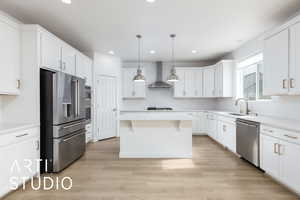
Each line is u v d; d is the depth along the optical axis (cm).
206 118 641
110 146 493
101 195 241
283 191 250
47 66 318
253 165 351
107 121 587
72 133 363
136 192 248
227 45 491
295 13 305
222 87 551
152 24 352
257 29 375
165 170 326
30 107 295
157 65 695
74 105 368
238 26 361
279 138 261
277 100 360
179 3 274
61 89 317
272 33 312
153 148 405
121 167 341
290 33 271
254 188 259
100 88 564
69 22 342
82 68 470
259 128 313
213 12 302
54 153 308
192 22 341
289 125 255
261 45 400
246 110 468
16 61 284
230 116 430
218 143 530
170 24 351
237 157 401
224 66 548
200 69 660
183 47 507
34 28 291
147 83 702
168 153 404
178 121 404
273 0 265
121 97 655
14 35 280
